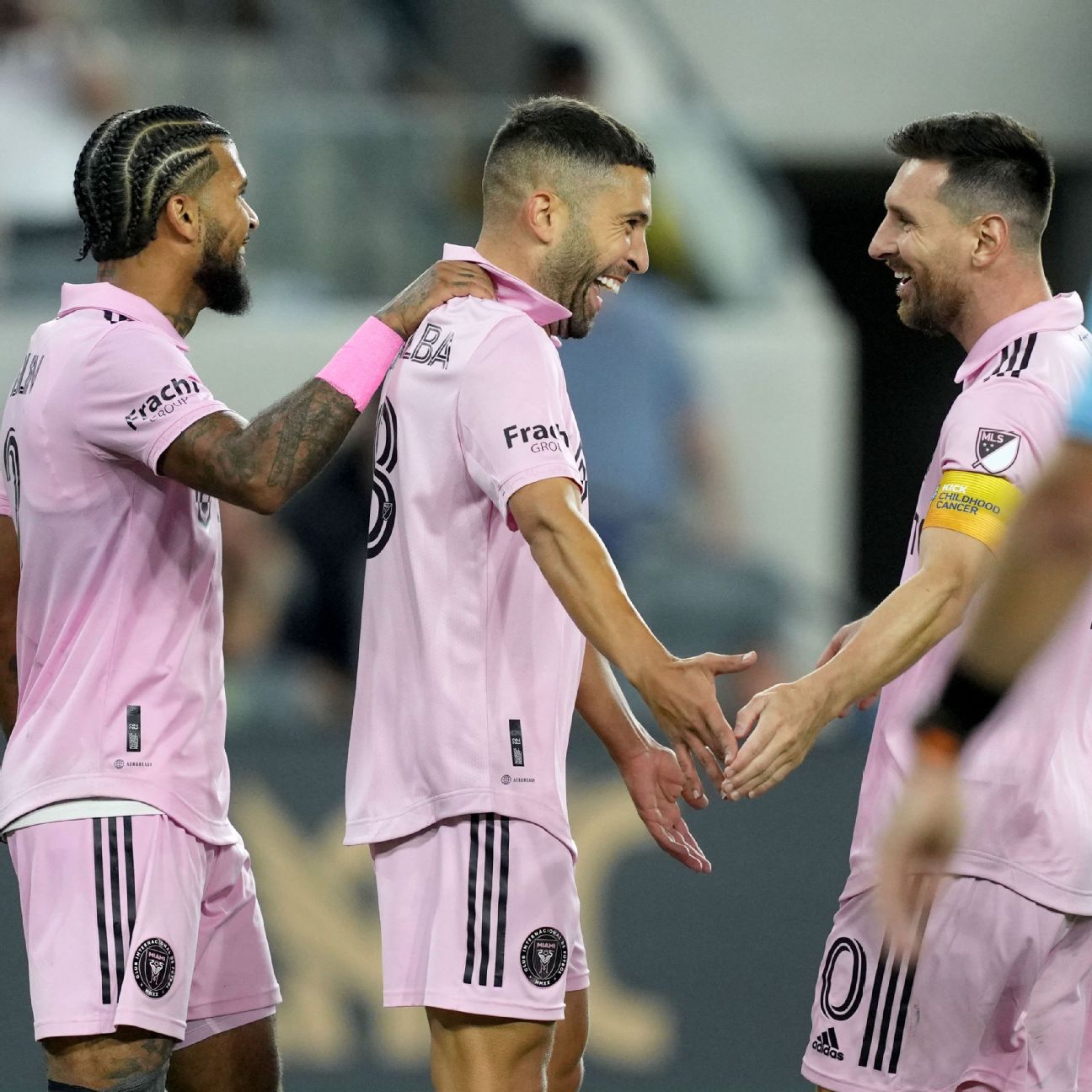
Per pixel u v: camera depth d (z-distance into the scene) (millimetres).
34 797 9758
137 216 10000
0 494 10555
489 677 9289
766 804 17094
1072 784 9727
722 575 20812
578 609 8758
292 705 18406
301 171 23406
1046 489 4285
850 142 35031
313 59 26844
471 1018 9297
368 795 9562
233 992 10695
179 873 9883
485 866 9227
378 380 9641
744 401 23641
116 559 9898
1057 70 34844
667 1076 16594
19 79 23703
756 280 24938
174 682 9953
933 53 34750
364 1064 16234
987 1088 10172
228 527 18719
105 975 9586
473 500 9258
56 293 22672
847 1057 9961
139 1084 9703
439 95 27328
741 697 19938
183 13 26609
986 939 9602
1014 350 9711
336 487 19016
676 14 34469
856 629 10992
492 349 9125
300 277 23203
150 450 9594
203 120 10320
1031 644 4363
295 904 16391
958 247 10008
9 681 10766
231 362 22234
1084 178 35156
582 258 9594
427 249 23609
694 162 25641
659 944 16766
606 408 20844
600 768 16969
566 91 25625
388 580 9586
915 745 4918
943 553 9258
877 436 35125
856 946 9969
